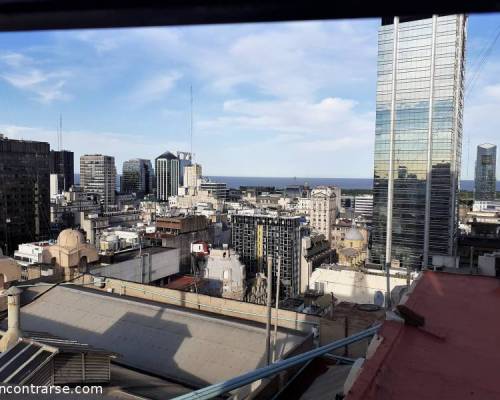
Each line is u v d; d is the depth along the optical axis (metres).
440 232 104.69
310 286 70.44
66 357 11.89
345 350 17.39
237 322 21.39
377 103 112.00
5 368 11.36
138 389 13.41
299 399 12.07
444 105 104.62
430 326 7.88
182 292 26.25
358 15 2.69
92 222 164.25
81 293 26.27
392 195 109.44
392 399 5.20
